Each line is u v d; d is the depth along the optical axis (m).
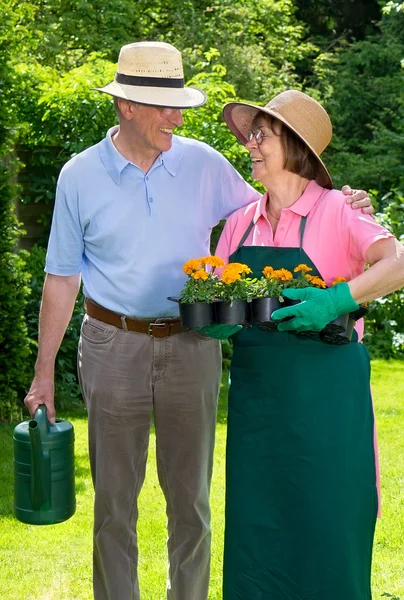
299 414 2.95
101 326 3.27
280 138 3.05
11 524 4.73
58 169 8.19
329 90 15.66
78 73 8.36
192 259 3.30
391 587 3.84
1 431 6.50
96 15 12.48
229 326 2.96
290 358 2.96
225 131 8.39
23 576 4.11
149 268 3.23
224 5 14.29
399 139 14.31
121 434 3.30
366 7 19.50
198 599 3.48
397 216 10.52
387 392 7.68
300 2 19.20
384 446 5.99
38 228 8.24
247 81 13.03
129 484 3.36
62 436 3.17
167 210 3.24
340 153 14.73
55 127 8.05
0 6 6.70
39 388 3.33
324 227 3.04
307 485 2.95
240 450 3.06
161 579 4.03
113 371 3.25
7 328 6.73
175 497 3.42
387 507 4.82
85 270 3.37
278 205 3.14
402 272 2.87
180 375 3.28
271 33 15.60
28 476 3.15
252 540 3.04
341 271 3.06
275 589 3.02
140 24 13.26
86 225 3.27
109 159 3.23
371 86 16.25
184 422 3.33
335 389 2.96
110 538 3.38
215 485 5.31
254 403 3.04
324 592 2.96
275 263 3.08
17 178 8.03
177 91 3.17
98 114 8.04
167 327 3.24
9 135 6.73
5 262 6.69
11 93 7.78
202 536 3.45
